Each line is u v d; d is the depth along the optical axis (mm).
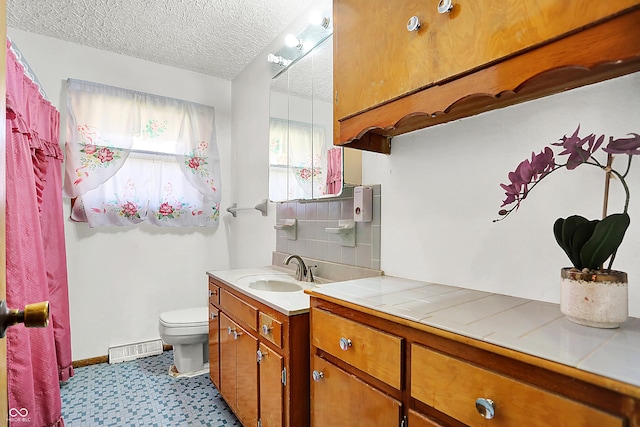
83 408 1916
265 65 2494
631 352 603
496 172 1095
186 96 2889
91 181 2441
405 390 838
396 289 1169
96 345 2539
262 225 2527
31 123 1729
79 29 2262
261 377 1438
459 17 860
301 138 1944
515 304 952
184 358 2365
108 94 2525
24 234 1469
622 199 837
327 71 1743
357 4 1175
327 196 1699
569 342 651
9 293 1284
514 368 632
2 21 570
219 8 2025
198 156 2877
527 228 1018
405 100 1009
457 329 737
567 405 559
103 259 2568
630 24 598
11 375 1310
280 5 1999
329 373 1087
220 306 1940
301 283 1744
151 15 2098
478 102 1047
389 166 1469
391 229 1463
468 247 1174
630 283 824
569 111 933
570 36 671
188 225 2859
